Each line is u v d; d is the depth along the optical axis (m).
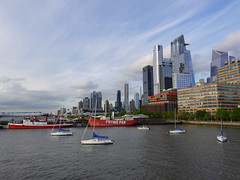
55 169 44.69
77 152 61.81
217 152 59.09
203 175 39.56
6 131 134.00
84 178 38.84
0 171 43.56
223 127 149.62
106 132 121.94
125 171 42.59
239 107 189.88
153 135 103.19
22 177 39.81
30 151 64.12
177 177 38.62
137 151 61.94
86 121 193.25
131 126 176.88
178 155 55.84
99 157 55.03
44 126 158.12
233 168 43.69
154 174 40.47
